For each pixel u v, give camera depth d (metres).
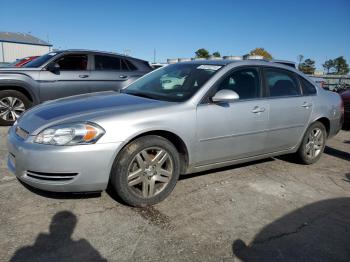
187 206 3.45
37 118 3.28
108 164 3.05
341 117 5.41
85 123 3.02
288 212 3.47
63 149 2.92
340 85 20.50
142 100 3.68
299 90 4.79
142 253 2.63
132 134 3.14
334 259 2.73
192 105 3.58
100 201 3.42
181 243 2.80
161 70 4.66
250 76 4.23
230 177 4.31
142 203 3.31
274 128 4.35
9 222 2.95
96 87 7.37
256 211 3.44
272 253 2.75
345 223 3.32
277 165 4.95
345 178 4.62
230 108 3.85
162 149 3.36
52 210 3.20
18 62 9.22
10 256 2.51
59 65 7.03
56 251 2.60
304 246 2.88
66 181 2.99
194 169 3.76
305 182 4.35
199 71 4.05
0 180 3.79
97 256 2.56
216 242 2.85
